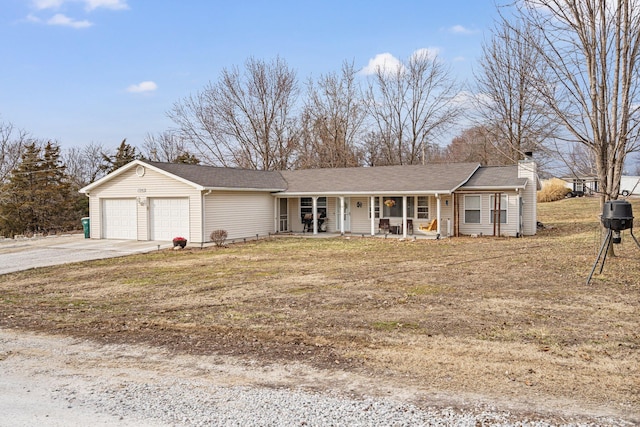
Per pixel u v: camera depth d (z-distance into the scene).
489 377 4.59
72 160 49.81
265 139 37.69
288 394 4.27
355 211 22.84
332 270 11.87
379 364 5.03
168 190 19.42
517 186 19.25
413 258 13.86
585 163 11.88
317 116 37.59
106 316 7.53
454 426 3.57
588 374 4.62
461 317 7.01
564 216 29.52
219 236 17.94
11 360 5.43
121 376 4.85
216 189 18.88
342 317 7.16
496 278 10.21
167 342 6.04
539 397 4.09
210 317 7.32
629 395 4.10
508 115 18.80
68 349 5.82
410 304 7.95
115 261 14.37
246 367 5.05
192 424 3.72
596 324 6.50
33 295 9.47
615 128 11.02
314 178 24.17
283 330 6.48
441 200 20.98
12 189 29.75
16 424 3.77
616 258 12.31
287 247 17.42
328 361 5.17
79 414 3.94
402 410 3.87
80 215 32.59
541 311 7.28
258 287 9.79
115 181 20.77
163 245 18.45
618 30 10.57
